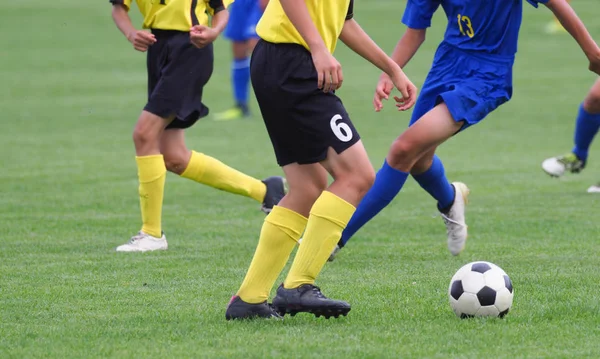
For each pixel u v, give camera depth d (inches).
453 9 741.9
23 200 1110.4
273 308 573.9
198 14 840.3
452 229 797.2
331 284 681.6
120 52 2938.0
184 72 837.2
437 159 778.8
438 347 504.7
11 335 537.0
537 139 1643.7
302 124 537.3
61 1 3983.8
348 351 495.8
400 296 637.9
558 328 546.3
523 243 850.8
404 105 577.0
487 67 736.3
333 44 555.5
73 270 741.3
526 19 3506.4
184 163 874.8
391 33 3115.2
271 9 551.5
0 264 768.3
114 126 1830.7
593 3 3772.1
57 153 1509.6
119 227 955.3
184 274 726.5
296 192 558.9
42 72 2586.1
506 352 496.1
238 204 1112.2
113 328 552.1
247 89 2023.9
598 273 711.1
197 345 510.9
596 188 1155.3
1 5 3848.4
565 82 2343.8
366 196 742.5
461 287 572.7
